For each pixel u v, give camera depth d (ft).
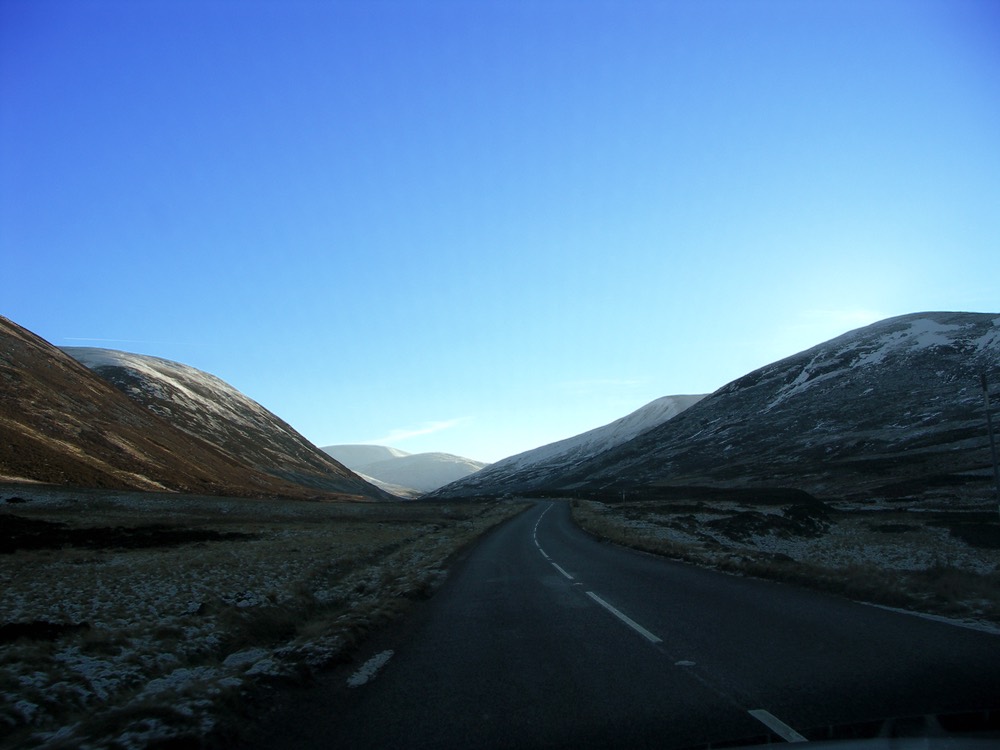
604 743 17.95
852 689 21.48
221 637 36.91
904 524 132.05
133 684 27.48
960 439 289.33
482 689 23.93
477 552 89.56
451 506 305.94
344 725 20.47
